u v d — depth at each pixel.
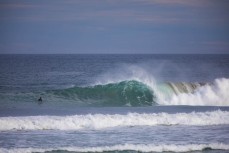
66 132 84.38
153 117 94.62
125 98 129.38
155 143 76.44
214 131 86.38
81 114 102.94
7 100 128.00
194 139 79.69
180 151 72.88
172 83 136.12
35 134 82.44
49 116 94.44
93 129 87.19
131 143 76.38
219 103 130.62
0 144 74.81
